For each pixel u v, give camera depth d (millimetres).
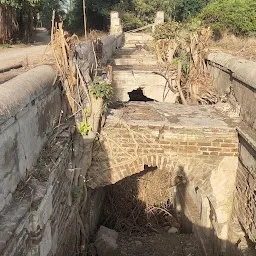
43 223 4328
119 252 8664
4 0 14406
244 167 6578
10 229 3479
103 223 10438
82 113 6578
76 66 6535
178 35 13336
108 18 26797
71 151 6184
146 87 11750
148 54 15703
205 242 8336
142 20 27938
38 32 25312
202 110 8227
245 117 7051
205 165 7062
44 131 5312
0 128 3570
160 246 9109
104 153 7031
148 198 11047
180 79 10875
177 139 6957
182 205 10492
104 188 10758
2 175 3678
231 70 7863
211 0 25719
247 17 15953
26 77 4789
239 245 6629
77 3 27641
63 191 5590
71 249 6328
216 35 15602
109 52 14547
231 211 7250
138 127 6934
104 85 6555
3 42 15328
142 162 7094
